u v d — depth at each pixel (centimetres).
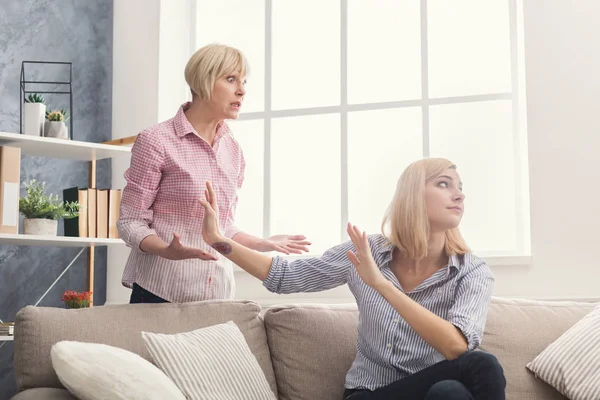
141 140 259
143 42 456
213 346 247
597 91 349
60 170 434
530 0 362
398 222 240
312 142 439
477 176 400
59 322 247
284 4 452
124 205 260
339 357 270
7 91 412
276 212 443
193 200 261
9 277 407
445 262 245
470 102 404
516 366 265
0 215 342
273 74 452
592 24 352
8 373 409
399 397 215
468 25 409
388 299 215
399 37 425
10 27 416
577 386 250
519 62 394
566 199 349
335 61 438
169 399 212
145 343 238
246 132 455
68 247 434
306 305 283
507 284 357
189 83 263
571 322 274
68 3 445
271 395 253
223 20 464
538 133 356
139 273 266
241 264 250
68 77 442
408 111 418
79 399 216
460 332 217
